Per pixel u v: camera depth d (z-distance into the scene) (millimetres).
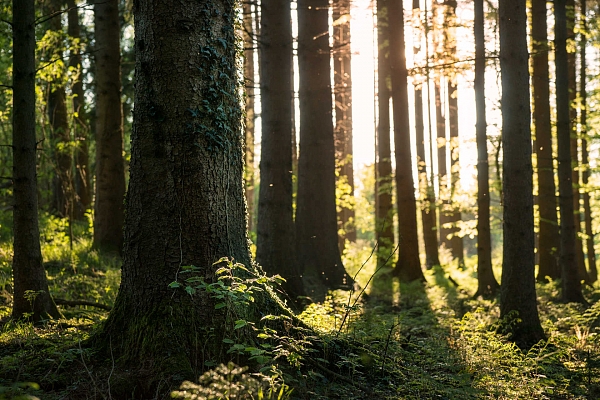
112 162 14938
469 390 6641
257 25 21359
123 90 23281
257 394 4832
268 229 12031
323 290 14000
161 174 5859
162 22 5891
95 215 14977
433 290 16594
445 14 17562
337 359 6543
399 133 18219
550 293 15602
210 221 5910
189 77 5895
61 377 5406
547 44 16594
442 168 28531
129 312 5852
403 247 18188
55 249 14070
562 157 14758
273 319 6027
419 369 7055
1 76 14781
